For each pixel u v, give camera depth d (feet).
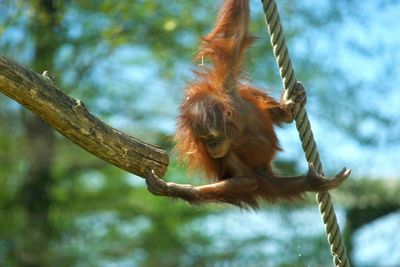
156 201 95.35
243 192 27.14
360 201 90.68
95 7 73.36
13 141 88.69
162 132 87.56
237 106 28.14
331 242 27.30
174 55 81.00
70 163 92.53
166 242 94.94
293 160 84.53
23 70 23.53
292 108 27.66
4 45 77.82
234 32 30.07
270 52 82.07
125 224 96.78
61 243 87.56
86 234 92.38
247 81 30.27
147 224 97.86
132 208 95.71
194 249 95.61
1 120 88.33
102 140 24.66
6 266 84.48
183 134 28.55
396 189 90.07
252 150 27.96
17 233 84.48
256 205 27.45
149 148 25.41
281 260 90.33
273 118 28.96
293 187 26.66
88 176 97.86
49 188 87.30
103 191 95.55
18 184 88.84
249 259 92.27
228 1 30.14
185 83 29.60
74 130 24.34
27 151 86.74
